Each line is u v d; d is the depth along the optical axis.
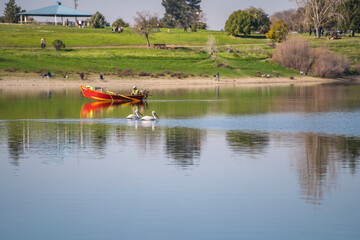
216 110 94.81
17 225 31.22
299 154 51.19
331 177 41.78
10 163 46.81
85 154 50.97
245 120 79.31
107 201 35.44
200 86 174.75
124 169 44.44
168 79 189.88
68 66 193.75
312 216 32.56
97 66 199.88
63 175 42.34
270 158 49.25
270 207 34.22
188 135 63.34
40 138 60.69
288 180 40.78
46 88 154.12
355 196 36.50
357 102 112.88
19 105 101.81
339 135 63.81
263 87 170.75
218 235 29.67
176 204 34.78
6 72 174.50
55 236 29.62
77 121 77.50
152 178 41.28
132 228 30.67
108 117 83.19
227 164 46.44
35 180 40.75
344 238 29.25
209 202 35.16
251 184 39.62
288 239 29.16
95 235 29.73
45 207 34.25
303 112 91.50
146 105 105.75
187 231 30.22
